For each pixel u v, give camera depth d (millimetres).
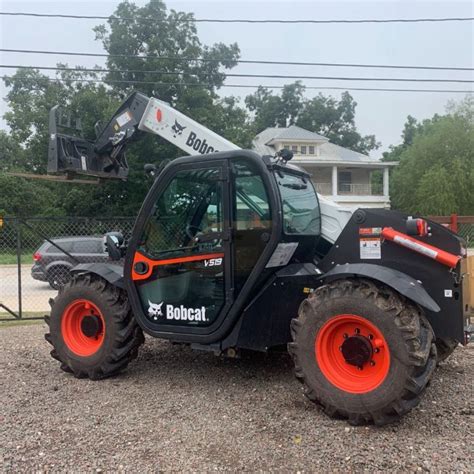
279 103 67188
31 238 14781
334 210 4832
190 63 28203
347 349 3668
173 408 4074
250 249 4180
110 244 5082
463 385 4500
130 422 3793
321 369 3750
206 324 4387
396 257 3980
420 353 3400
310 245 4664
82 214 28359
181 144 5613
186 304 4469
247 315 4285
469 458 3119
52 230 13031
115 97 27781
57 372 5172
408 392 3416
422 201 37844
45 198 31422
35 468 3105
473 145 38125
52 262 12867
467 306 4273
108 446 3389
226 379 4809
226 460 3178
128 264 4688
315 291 3873
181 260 4461
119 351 4781
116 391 4523
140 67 27469
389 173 43719
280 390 4453
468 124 38938
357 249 4141
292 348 3877
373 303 3545
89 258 12609
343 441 3385
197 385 4652
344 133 68875
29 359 5699
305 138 39344
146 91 27875
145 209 4602
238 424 3719
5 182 30234
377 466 3059
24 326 7977
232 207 4242
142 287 4680
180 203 4480
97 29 28406
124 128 5895
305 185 4816
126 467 3107
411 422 3678
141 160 26203
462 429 3549
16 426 3732
